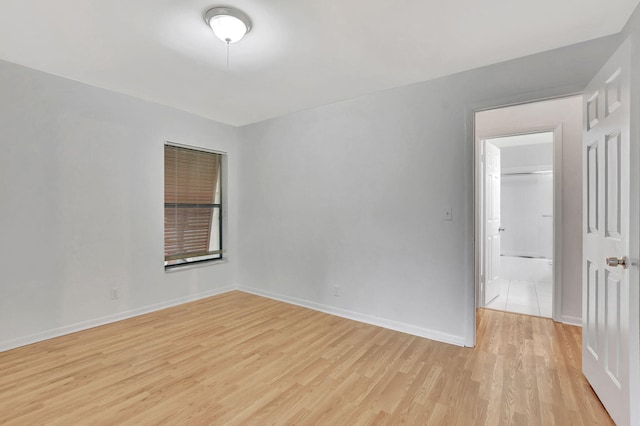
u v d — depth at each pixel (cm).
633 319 151
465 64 257
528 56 242
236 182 455
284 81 291
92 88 308
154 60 252
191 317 338
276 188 407
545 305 376
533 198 554
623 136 161
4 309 259
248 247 442
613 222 173
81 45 229
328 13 190
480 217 361
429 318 286
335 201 349
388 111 310
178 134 380
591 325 202
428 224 287
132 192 340
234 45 228
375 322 318
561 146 311
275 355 251
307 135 374
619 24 201
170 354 252
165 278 372
